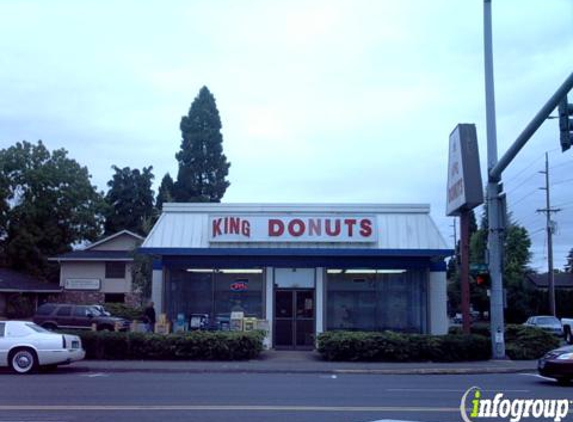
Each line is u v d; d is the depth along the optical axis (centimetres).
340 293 2838
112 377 1855
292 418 1129
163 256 2848
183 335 2355
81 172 5884
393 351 2352
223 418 1124
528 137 2009
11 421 1088
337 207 2839
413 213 2855
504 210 2470
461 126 2555
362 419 1124
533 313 6072
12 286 4612
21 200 5622
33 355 1938
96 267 5091
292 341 2786
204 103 5512
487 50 2486
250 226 2798
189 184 5325
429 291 2827
